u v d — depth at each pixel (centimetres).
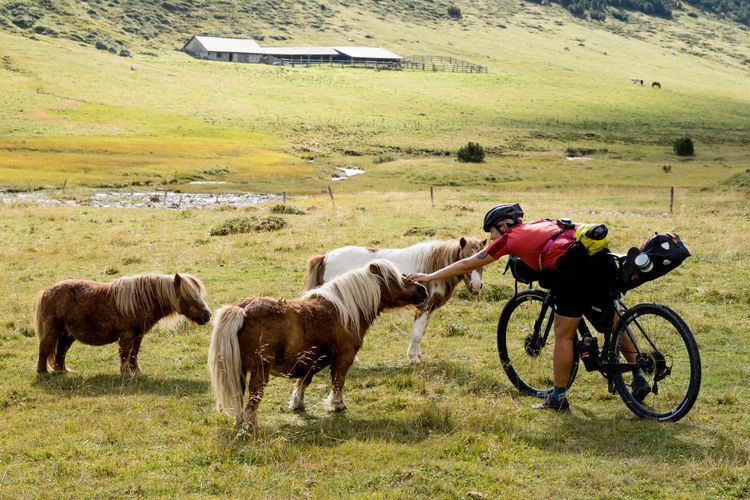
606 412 832
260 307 761
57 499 607
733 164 8269
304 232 2420
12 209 3372
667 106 15462
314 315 795
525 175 6675
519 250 832
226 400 749
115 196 4756
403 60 19188
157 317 1025
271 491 615
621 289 820
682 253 776
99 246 2253
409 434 763
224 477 645
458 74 17738
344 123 11200
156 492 621
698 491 614
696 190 4478
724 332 1182
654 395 860
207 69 15700
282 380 955
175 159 7381
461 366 1032
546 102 14938
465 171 6862
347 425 793
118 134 9156
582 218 2841
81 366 1087
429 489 621
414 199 4084
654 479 636
